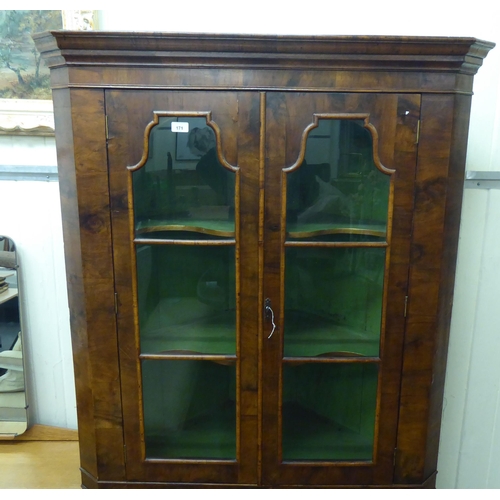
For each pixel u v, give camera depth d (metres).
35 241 1.57
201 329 1.21
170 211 1.13
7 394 1.62
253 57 1.02
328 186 1.11
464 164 1.15
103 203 1.10
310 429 1.25
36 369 1.66
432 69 1.03
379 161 1.08
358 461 1.25
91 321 1.17
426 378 1.19
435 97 1.05
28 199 1.54
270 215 1.10
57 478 1.44
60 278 1.59
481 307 1.54
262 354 1.18
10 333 1.60
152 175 1.11
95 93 1.05
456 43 0.99
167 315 1.21
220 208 1.12
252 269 1.13
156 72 1.04
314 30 1.43
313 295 1.18
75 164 1.08
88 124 1.06
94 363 1.20
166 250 1.16
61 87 1.07
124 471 1.26
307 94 1.04
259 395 1.20
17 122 1.46
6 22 1.40
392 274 1.14
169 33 0.98
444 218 1.11
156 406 1.25
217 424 1.26
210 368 1.23
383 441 1.23
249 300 1.15
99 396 1.21
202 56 1.02
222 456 1.26
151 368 1.22
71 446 1.61
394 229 1.11
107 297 1.16
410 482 1.26
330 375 1.23
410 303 1.15
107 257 1.13
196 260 1.17
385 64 1.03
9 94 1.45
